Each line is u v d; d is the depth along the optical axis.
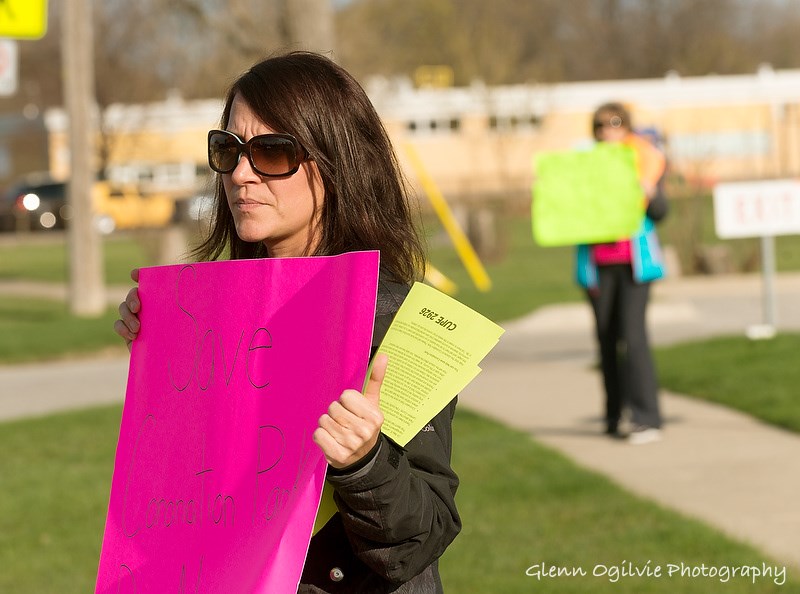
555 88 85.06
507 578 8.48
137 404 4.02
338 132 3.88
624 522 9.81
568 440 13.59
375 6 87.94
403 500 3.33
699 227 38.25
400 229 3.96
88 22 31.39
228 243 4.62
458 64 91.38
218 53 39.81
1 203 76.12
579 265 13.54
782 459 11.98
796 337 19.72
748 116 87.25
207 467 3.72
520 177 83.00
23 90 98.12
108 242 65.00
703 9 125.56
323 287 3.55
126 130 78.75
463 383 3.38
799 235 50.50
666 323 25.95
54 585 8.84
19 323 29.25
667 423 14.19
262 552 3.48
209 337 3.81
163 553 3.79
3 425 15.77
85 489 11.91
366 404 3.25
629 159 13.05
